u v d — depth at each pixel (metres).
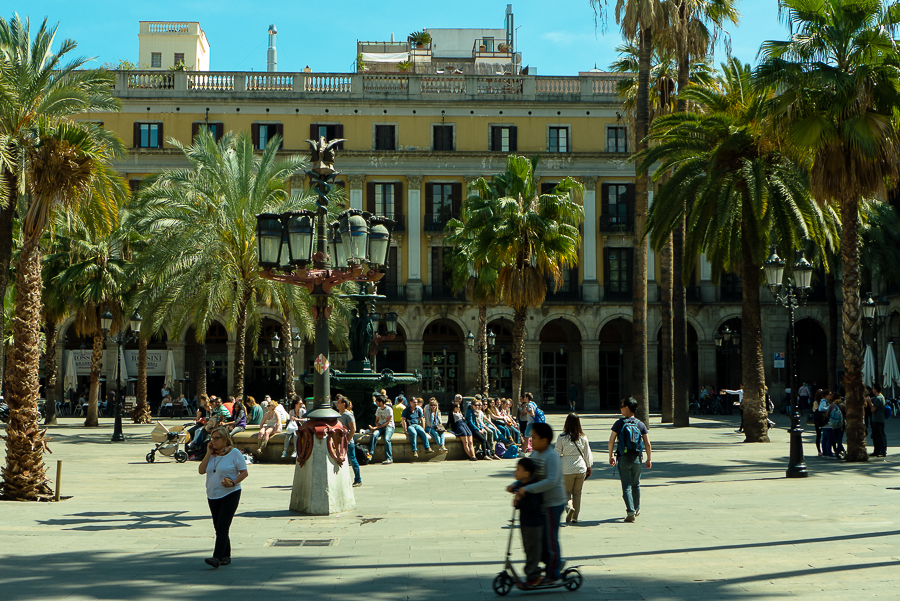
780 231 23.00
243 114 50.22
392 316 28.84
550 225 31.94
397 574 8.52
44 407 42.66
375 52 72.50
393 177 50.91
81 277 36.03
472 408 21.59
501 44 68.88
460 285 41.69
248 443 20.72
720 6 31.73
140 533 11.09
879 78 18.33
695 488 15.13
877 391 20.56
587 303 50.59
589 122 51.75
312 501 12.51
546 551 7.64
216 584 8.10
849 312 19.61
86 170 15.32
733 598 7.29
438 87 51.59
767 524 11.23
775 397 50.50
